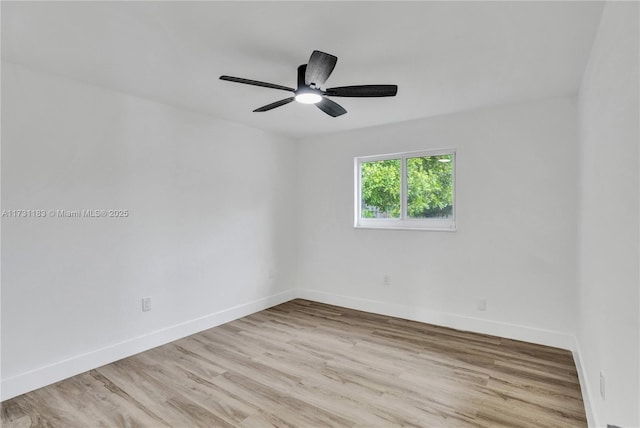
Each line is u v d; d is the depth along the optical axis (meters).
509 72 2.44
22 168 2.29
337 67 2.35
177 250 3.25
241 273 3.90
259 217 4.12
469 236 3.42
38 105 2.37
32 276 2.34
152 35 1.93
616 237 1.43
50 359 2.42
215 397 2.25
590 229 2.14
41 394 2.28
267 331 3.44
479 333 3.36
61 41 1.99
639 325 1.12
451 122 3.50
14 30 1.86
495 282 3.30
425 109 3.33
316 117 3.60
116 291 2.80
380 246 4.00
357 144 4.14
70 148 2.53
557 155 2.99
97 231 2.68
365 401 2.20
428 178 3.76
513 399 2.21
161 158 3.11
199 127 3.43
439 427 1.94
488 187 3.31
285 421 2.00
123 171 2.84
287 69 2.39
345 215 4.26
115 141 2.79
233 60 2.25
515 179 3.18
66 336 2.50
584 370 2.31
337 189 4.32
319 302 4.49
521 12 1.70
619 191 1.38
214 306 3.60
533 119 3.09
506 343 3.10
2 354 2.21
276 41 2.00
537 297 3.10
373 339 3.22
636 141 1.14
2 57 2.18
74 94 2.55
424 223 3.78
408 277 3.80
